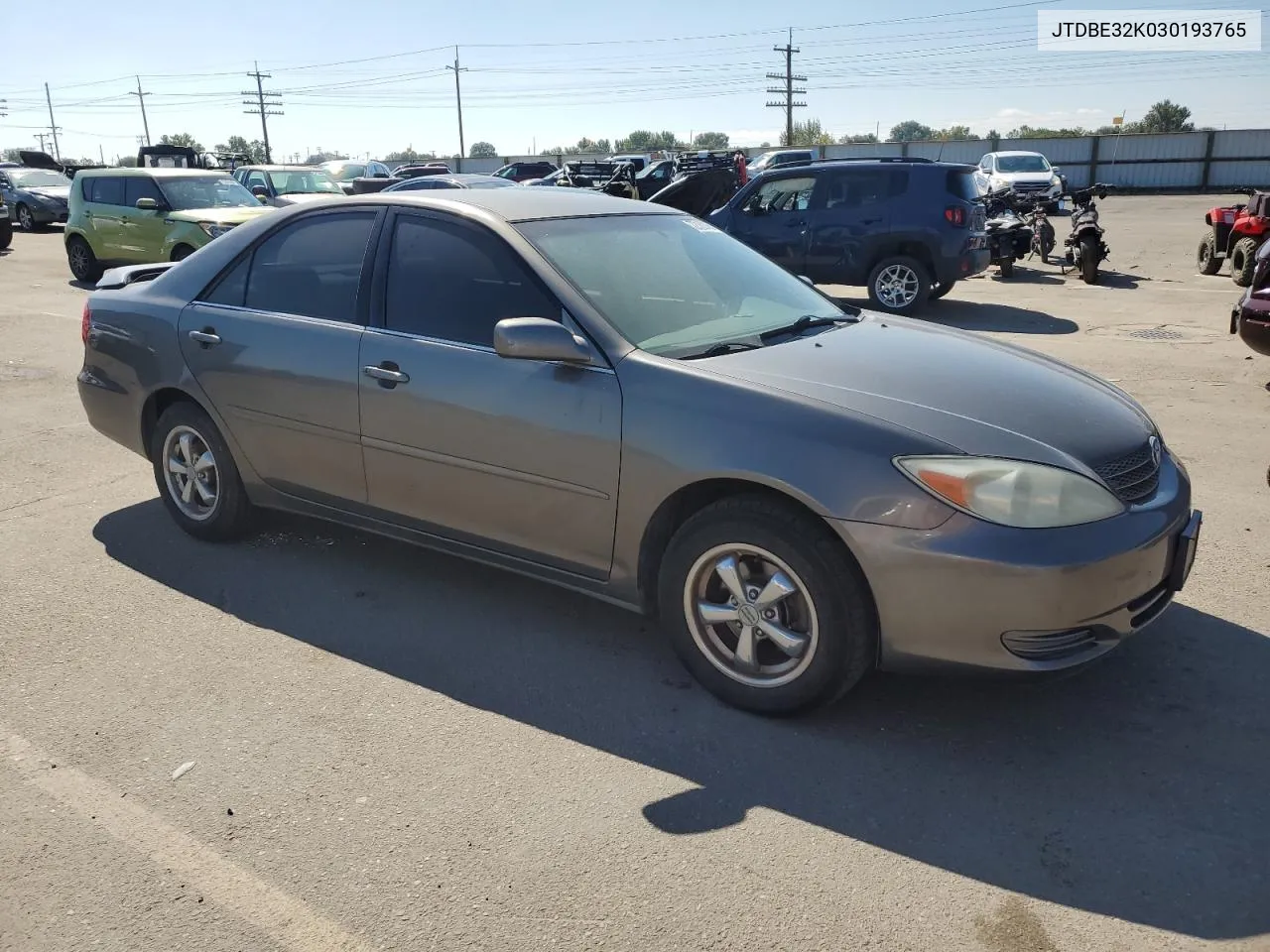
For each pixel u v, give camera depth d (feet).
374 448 13.01
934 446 9.64
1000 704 11.02
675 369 10.81
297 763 10.09
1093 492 9.68
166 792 9.63
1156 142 128.36
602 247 12.75
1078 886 8.27
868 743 10.35
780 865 8.57
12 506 17.63
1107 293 43.57
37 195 84.12
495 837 8.96
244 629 13.00
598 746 10.36
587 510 11.35
